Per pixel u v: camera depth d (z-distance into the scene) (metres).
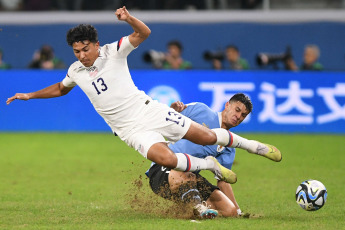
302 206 23.80
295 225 22.23
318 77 57.84
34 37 67.44
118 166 40.72
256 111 57.84
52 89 25.11
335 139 54.12
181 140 25.03
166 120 23.19
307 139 53.81
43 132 59.28
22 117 59.34
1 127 59.47
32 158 44.38
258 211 25.98
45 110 59.38
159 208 25.88
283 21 66.81
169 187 24.05
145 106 23.34
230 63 60.31
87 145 51.19
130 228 21.20
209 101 57.56
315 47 60.34
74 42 22.62
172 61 60.84
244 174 37.78
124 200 28.50
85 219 23.47
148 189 31.25
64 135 57.50
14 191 31.59
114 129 24.02
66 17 67.25
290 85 57.84
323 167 40.03
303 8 69.81
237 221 22.83
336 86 57.88
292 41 66.88
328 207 26.78
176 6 69.81
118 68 23.23
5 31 67.31
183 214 23.50
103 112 23.69
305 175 37.06
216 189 24.66
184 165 22.59
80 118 59.50
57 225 22.09
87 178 36.09
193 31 67.31
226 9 70.00
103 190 31.89
